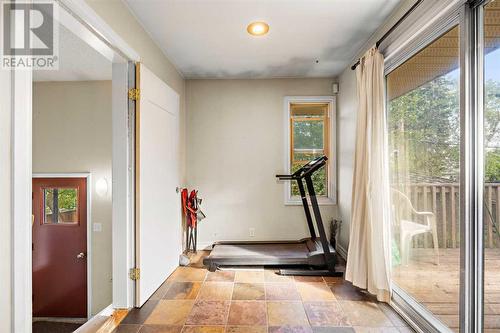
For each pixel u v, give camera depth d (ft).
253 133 12.72
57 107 11.45
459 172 5.11
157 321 6.61
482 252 4.75
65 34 7.09
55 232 11.24
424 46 6.10
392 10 7.20
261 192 12.75
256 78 12.67
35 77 10.91
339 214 12.21
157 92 8.34
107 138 11.30
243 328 6.31
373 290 7.63
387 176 7.31
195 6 6.91
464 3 4.83
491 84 4.54
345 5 6.97
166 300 7.67
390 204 7.64
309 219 11.61
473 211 4.84
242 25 7.89
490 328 4.62
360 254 7.98
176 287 8.53
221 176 12.76
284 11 7.20
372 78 7.56
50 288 11.17
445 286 5.62
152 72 8.39
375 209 7.37
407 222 6.91
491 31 4.52
